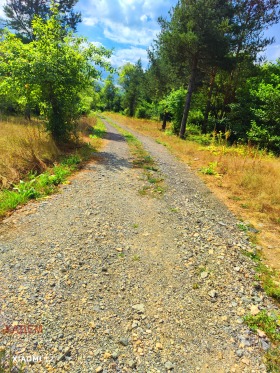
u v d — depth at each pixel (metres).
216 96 20.62
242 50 16.83
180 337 2.67
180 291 3.30
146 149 12.38
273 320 2.93
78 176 7.14
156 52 21.00
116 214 5.12
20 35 20.56
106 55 10.80
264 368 2.41
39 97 9.96
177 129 21.22
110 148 11.74
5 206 4.96
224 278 3.59
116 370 2.29
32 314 2.75
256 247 4.39
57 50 9.78
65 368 2.26
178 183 7.38
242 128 16.02
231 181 7.64
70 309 2.87
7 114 18.91
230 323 2.88
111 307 2.96
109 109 61.94
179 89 21.34
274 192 6.55
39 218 4.72
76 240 4.14
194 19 13.95
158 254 4.00
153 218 5.12
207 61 15.09
